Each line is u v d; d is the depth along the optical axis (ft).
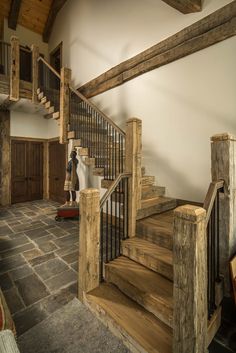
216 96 9.50
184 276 3.79
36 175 22.24
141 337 4.75
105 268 6.93
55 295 6.79
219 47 9.31
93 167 11.47
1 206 19.25
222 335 5.26
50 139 22.26
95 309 5.90
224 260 5.79
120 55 14.55
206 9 9.73
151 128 12.45
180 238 3.76
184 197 10.89
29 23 21.97
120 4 14.39
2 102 16.96
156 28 12.05
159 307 5.23
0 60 19.38
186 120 10.69
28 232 12.51
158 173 12.08
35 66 15.83
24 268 8.44
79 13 18.54
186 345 3.91
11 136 19.98
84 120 12.98
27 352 4.84
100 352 4.84
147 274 6.39
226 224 5.68
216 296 5.52
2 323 4.37
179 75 10.91
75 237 11.73
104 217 13.79
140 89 13.14
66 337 5.24
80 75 18.66
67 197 15.05
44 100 15.15
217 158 5.73
